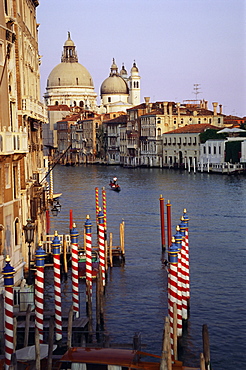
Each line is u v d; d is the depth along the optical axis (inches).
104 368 946.7
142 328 1405.0
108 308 1544.0
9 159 1407.5
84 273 1831.9
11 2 1553.9
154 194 4252.0
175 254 1195.3
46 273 1850.4
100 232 1742.1
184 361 1245.7
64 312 1395.2
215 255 2124.8
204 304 1572.3
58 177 6314.0
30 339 1227.9
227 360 1243.2
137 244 2359.7
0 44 1378.0
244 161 5940.0
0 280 1316.4
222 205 3489.2
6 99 1412.4
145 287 1739.7
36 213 1898.4
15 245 1478.8
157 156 7726.4
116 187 4566.9
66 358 959.0
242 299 1610.5
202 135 6742.1
